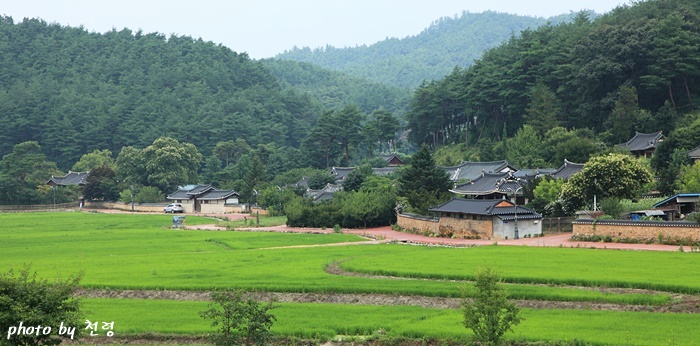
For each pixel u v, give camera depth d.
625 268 51.84
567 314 39.12
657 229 70.06
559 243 75.31
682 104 144.62
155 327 39.03
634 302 41.44
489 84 171.12
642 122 132.50
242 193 162.88
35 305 29.23
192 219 139.75
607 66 139.25
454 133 194.00
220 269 59.88
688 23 140.88
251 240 89.50
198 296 49.06
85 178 196.50
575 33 167.00
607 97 141.62
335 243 85.44
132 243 87.12
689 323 36.12
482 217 86.06
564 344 32.97
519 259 59.31
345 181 139.00
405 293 46.72
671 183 93.62
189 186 181.75
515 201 100.12
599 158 88.56
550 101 148.25
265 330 31.97
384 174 154.62
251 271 58.16
